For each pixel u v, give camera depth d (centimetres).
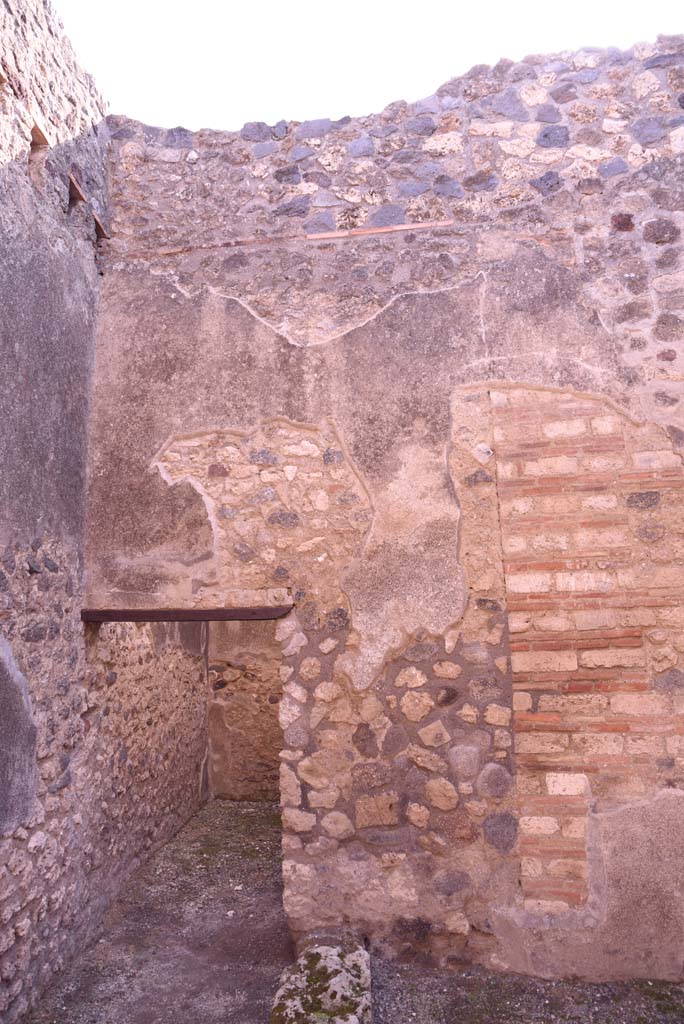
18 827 310
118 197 411
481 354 367
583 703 333
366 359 375
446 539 354
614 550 341
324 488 368
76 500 373
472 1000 302
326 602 358
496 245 377
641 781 324
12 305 321
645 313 360
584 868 322
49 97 357
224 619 365
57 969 338
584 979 315
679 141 373
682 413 348
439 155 391
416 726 343
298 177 401
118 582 374
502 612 345
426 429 364
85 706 382
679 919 315
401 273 382
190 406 384
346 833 341
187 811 584
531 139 386
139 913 408
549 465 352
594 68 388
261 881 451
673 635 332
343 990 286
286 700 354
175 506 376
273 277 391
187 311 394
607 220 371
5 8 321
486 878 328
